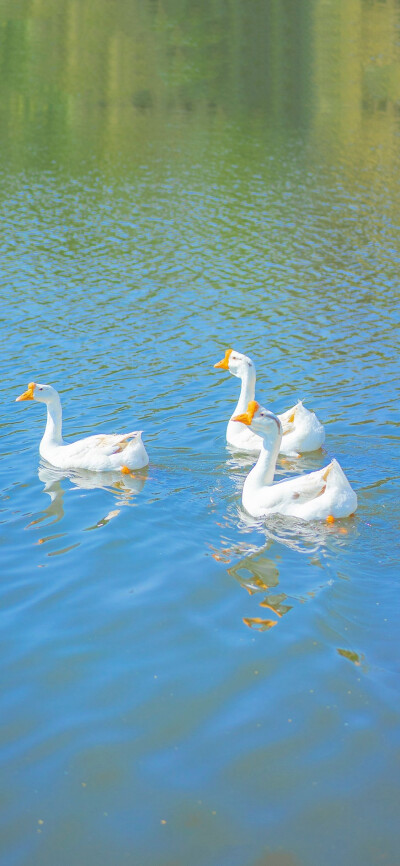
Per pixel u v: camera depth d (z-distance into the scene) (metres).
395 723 9.45
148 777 8.79
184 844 8.02
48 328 25.94
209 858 7.87
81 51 79.06
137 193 43.72
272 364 23.12
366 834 8.10
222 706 9.80
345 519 14.41
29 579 12.53
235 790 8.62
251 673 10.36
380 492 15.38
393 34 88.06
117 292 29.81
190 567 12.86
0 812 8.37
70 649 10.86
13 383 21.45
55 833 8.15
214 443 17.95
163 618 11.53
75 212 40.31
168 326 26.38
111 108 63.28
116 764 8.96
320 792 8.58
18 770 8.88
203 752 9.11
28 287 30.17
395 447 17.52
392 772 8.80
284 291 30.11
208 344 24.78
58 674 10.38
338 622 11.34
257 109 64.31
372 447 17.52
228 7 97.69
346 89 70.62
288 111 63.91
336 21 92.81
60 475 16.33
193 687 10.12
